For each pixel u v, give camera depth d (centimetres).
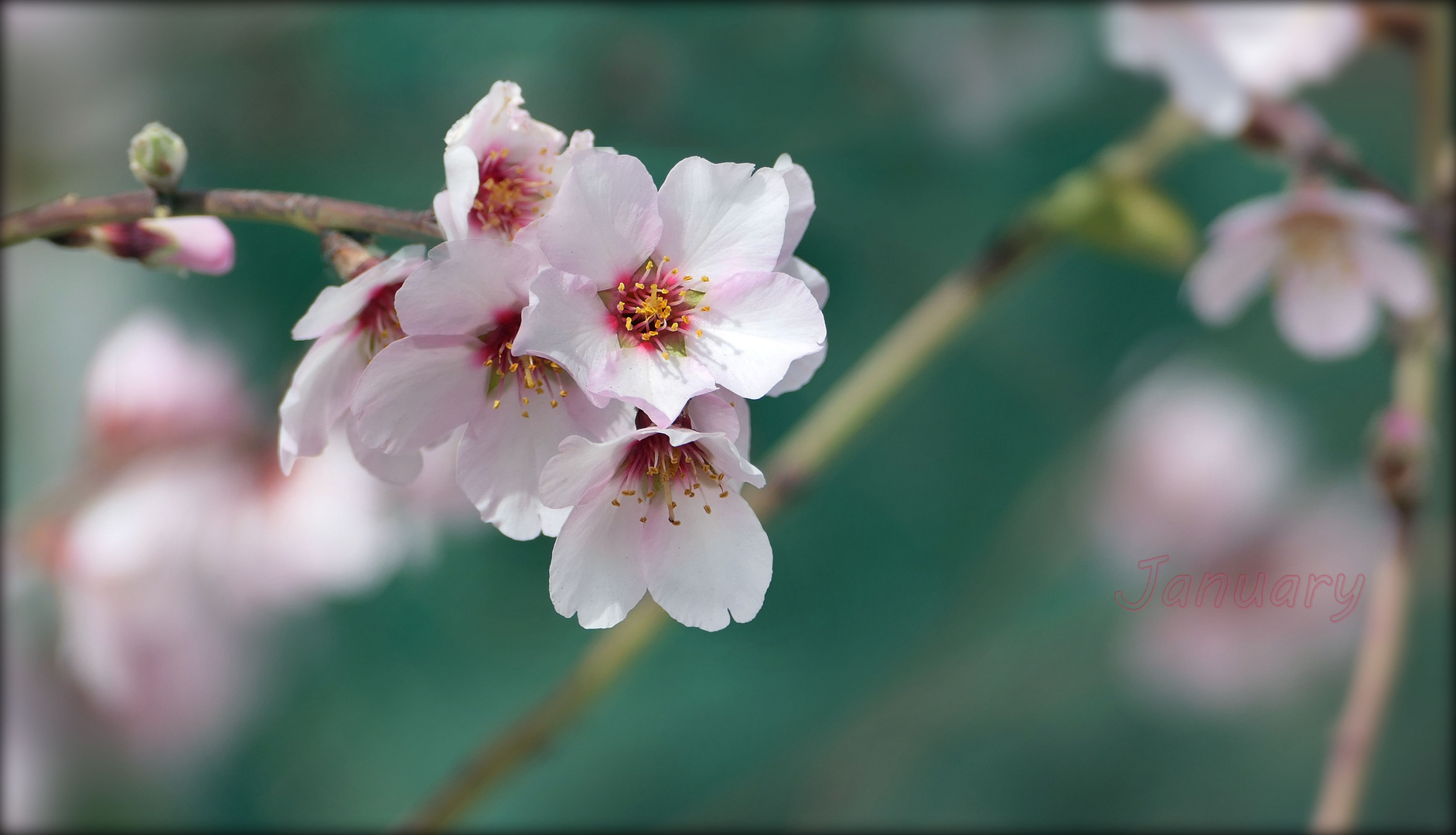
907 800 107
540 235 63
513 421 65
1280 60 82
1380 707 79
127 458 83
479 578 108
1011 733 109
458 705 107
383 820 104
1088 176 81
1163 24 80
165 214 65
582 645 109
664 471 64
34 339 104
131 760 99
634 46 107
